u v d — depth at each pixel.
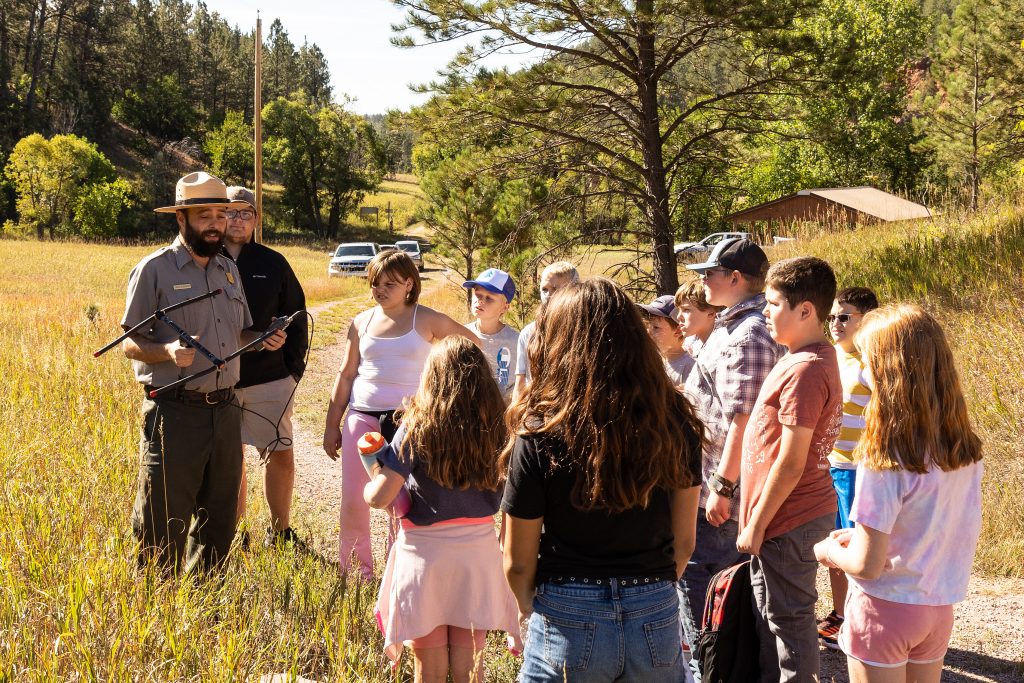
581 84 14.48
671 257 15.02
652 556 2.36
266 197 90.19
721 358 3.56
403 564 3.21
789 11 12.27
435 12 12.57
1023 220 11.80
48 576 3.48
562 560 2.34
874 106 46.78
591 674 2.30
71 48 94.50
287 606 3.90
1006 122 33.56
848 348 4.71
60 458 5.12
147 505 4.03
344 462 4.71
